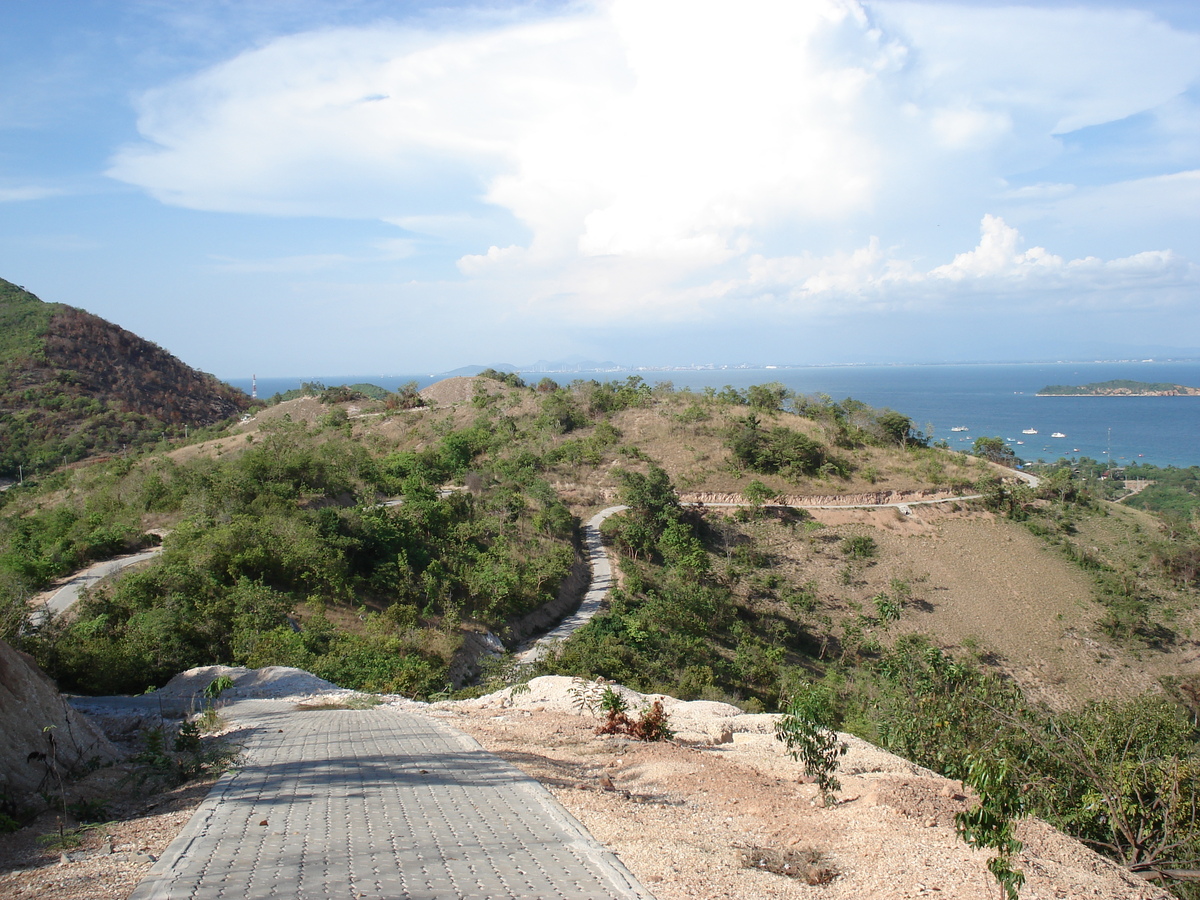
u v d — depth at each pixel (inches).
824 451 2832.2
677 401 3427.7
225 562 1370.6
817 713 372.5
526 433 3125.0
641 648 1546.5
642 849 260.1
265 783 337.1
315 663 1040.8
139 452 3513.8
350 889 206.2
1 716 373.7
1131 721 475.8
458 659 1325.0
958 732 531.8
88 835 276.7
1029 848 297.3
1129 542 2330.2
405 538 1707.7
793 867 266.1
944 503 2536.9
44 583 1439.5
